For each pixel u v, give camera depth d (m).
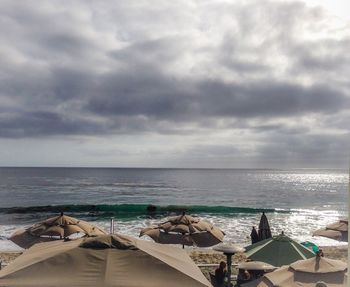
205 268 13.29
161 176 154.25
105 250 5.54
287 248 9.95
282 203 56.38
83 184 92.00
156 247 6.35
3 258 15.38
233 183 110.50
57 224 11.99
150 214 36.41
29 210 39.09
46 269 5.20
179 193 69.81
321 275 7.04
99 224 29.09
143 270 5.27
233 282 11.34
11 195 61.47
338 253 15.48
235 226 28.36
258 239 14.30
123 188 80.38
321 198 65.56
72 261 5.31
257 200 60.56
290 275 7.12
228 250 9.73
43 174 159.88
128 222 30.36
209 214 36.94
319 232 13.53
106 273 5.07
